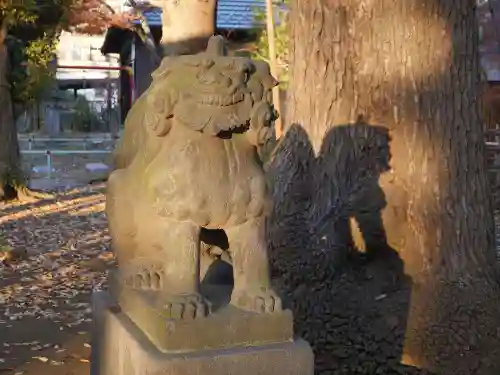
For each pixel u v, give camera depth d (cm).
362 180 352
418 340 319
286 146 380
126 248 243
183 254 204
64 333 434
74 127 2717
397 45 348
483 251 349
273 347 201
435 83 345
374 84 354
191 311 196
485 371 307
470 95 352
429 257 340
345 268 347
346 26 364
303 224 358
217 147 204
